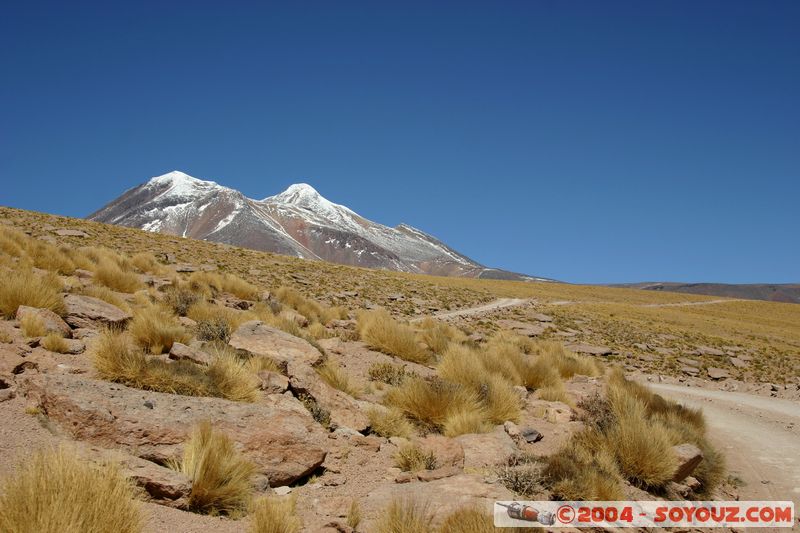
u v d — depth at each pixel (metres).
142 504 5.48
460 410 11.31
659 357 42.41
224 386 8.90
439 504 6.77
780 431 18.20
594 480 8.63
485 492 7.32
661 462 10.35
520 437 11.11
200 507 5.89
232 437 7.18
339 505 6.63
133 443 6.54
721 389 31.48
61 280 15.56
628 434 10.85
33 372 8.12
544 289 111.06
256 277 45.50
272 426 7.58
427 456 8.60
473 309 58.09
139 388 8.18
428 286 73.06
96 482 4.79
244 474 6.45
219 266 47.09
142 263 27.53
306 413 9.28
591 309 75.94
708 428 17.59
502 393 12.87
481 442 9.74
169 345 10.79
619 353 41.41
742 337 66.75
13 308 11.06
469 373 13.52
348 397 10.82
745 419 20.19
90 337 10.82
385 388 13.18
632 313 77.50
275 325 15.21
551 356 24.17
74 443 6.25
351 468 8.13
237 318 15.38
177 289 20.36
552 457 9.16
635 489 9.88
